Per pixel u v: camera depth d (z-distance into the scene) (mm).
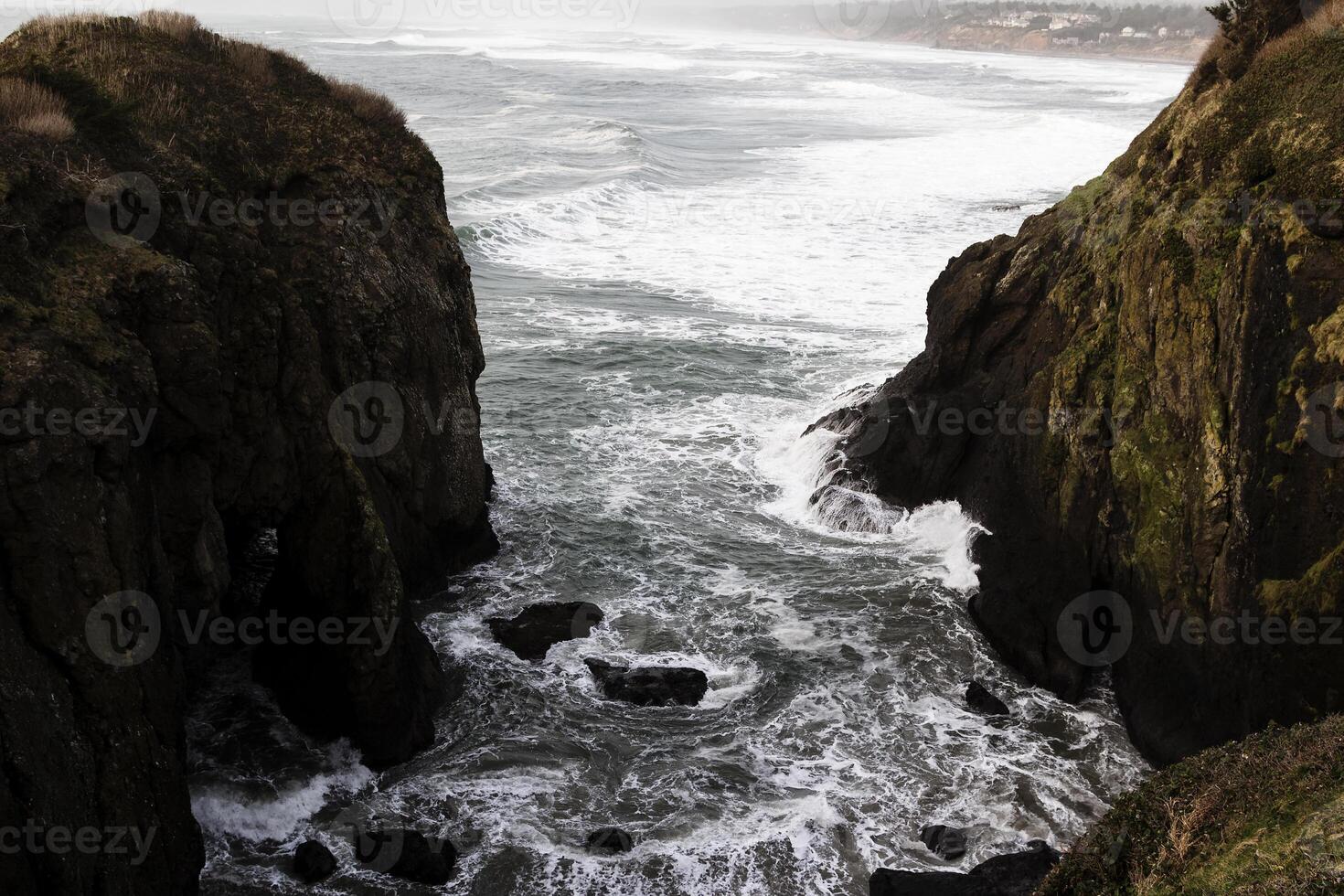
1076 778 15539
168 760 12492
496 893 13102
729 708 16750
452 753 15656
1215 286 16969
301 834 14117
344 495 16016
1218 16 20656
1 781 10070
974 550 20812
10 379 11133
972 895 12680
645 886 13227
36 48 17000
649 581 20453
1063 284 21031
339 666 15453
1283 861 9133
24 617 10891
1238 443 15953
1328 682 14117
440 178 21219
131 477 12625
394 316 18406
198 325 13969
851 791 14992
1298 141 16703
